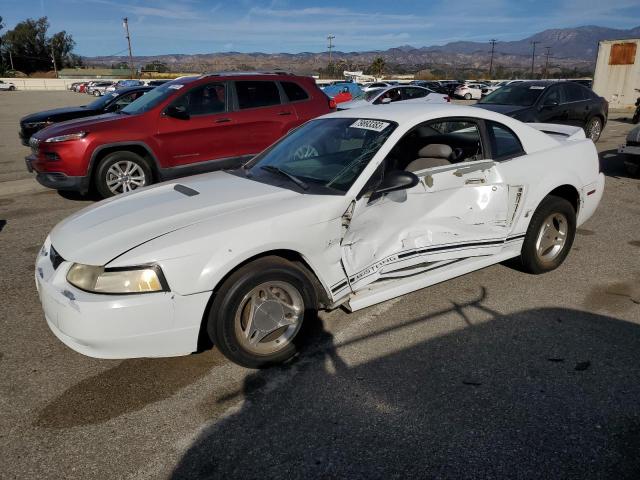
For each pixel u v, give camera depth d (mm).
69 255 2711
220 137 7277
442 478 2100
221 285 2711
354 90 22906
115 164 6758
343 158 3383
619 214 6164
